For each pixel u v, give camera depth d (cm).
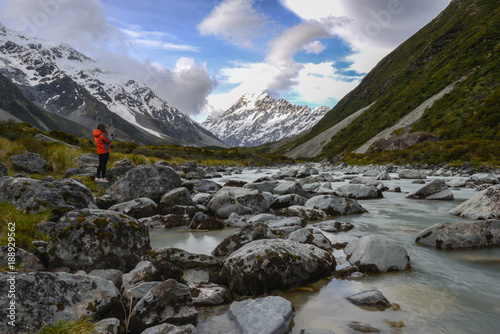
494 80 8662
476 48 11869
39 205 653
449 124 7556
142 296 353
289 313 344
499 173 3147
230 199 1005
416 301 387
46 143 1898
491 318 339
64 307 308
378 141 8256
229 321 347
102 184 1273
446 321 334
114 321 308
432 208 1115
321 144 17900
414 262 540
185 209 976
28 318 280
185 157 6838
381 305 371
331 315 354
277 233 719
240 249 503
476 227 639
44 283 312
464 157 4703
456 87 9938
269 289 428
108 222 513
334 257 558
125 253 510
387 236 727
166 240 718
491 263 529
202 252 612
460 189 1703
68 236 482
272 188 1458
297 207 1009
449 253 588
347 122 18162
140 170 1145
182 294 347
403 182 2328
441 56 14262
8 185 700
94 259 484
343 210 1019
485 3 15500
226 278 455
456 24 15812
